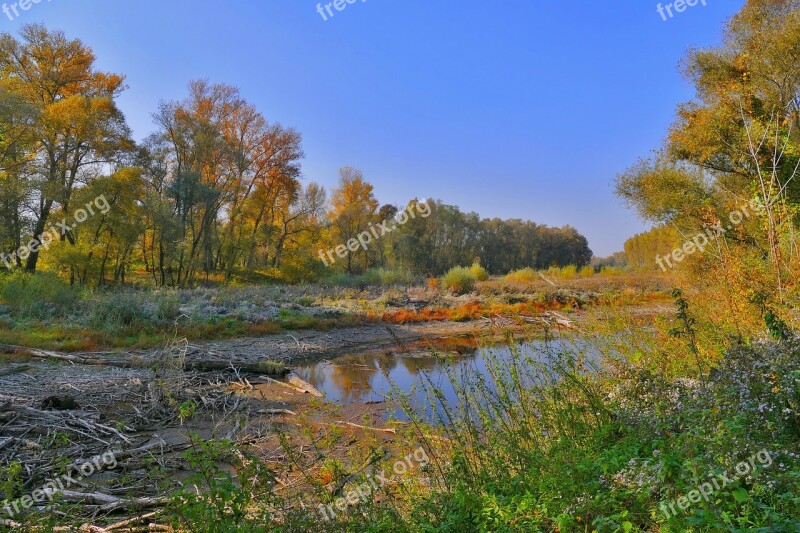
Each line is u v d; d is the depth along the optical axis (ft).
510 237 276.41
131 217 105.09
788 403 12.92
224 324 64.39
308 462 22.29
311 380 44.55
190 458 11.37
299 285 127.34
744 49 55.21
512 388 18.70
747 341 18.63
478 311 86.94
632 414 15.26
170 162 140.36
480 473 14.38
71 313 63.00
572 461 13.00
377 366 50.14
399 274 133.49
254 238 146.10
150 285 113.70
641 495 10.52
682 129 60.03
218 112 150.20
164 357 40.52
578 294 98.12
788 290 24.14
